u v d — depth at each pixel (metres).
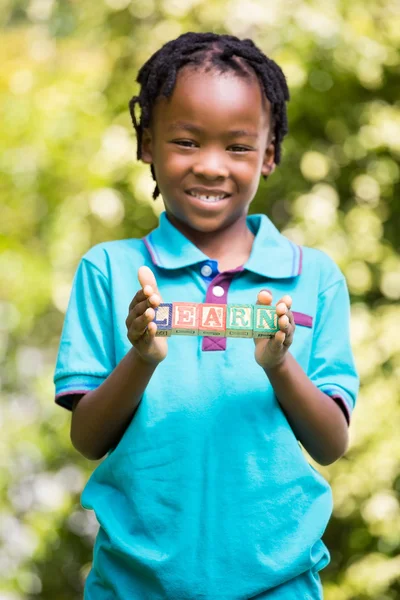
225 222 3.30
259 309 2.88
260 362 2.93
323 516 3.11
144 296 2.79
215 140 3.23
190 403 3.06
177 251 3.28
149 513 3.01
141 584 3.03
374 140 7.63
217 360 3.11
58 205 7.77
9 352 8.38
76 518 8.45
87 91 7.95
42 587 8.52
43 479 8.20
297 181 7.92
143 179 7.45
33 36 8.75
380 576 7.19
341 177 8.00
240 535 2.98
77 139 7.73
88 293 3.30
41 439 7.91
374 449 7.20
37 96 7.85
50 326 8.49
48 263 7.75
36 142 7.70
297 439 3.24
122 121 7.81
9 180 7.77
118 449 3.10
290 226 7.64
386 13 7.71
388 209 8.03
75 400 3.23
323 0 7.52
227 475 3.02
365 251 7.55
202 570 2.96
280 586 3.03
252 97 3.28
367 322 7.30
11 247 7.74
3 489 7.84
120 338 3.21
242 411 3.06
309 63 7.45
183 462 3.02
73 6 8.88
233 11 7.41
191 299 3.20
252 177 3.29
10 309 7.68
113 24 8.09
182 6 7.57
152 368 2.94
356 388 3.32
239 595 2.96
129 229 7.90
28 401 8.39
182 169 3.24
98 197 7.60
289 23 7.45
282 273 3.28
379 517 7.18
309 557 3.03
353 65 7.51
